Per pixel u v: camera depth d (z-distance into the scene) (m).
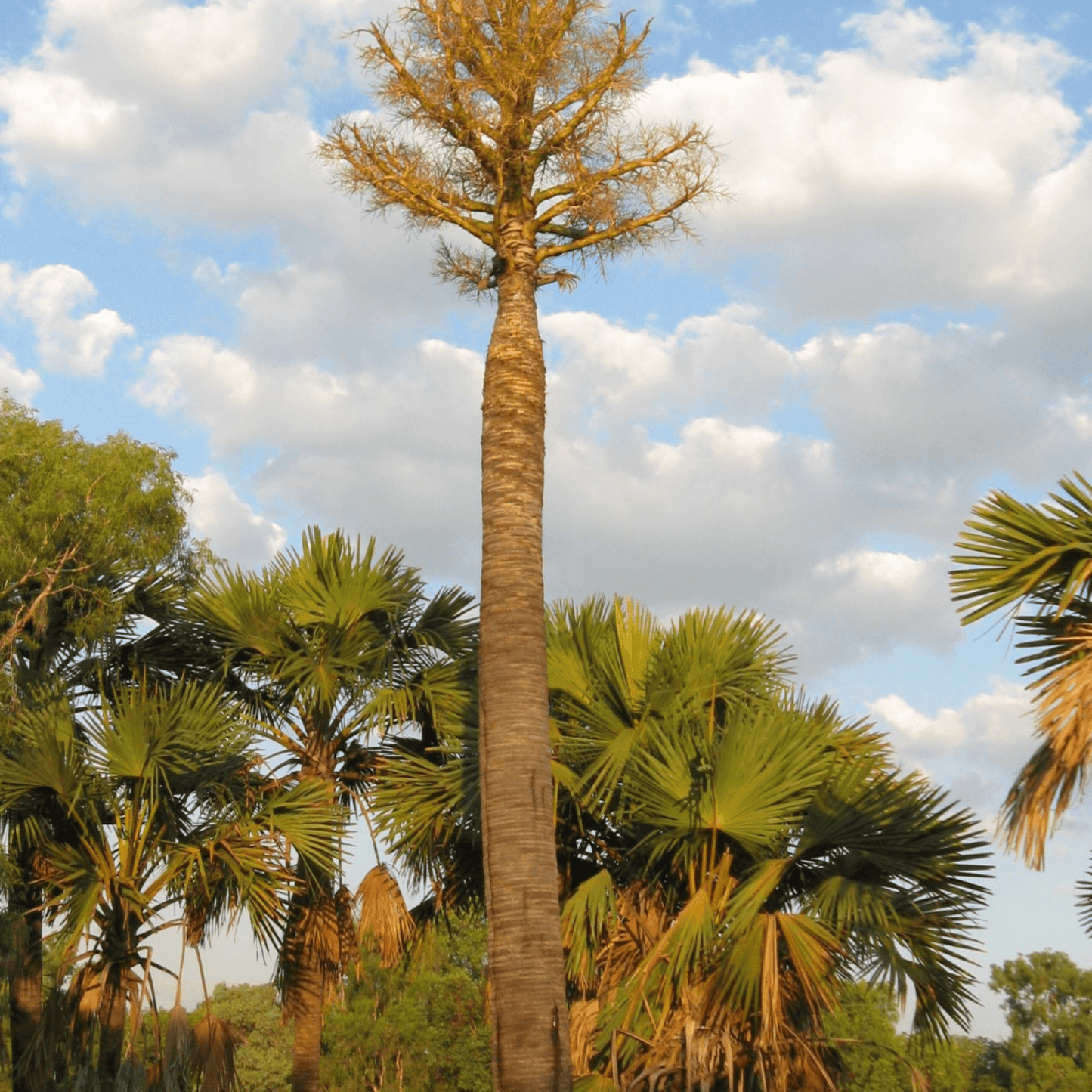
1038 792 6.84
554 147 9.39
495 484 8.52
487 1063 34.66
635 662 11.55
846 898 9.17
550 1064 7.19
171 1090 11.53
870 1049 31.30
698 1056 8.55
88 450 15.41
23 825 13.41
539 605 8.27
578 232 9.55
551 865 7.66
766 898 9.73
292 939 12.89
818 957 8.91
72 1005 12.09
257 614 13.55
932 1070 35.53
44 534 14.40
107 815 13.43
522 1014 7.27
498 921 7.49
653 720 10.91
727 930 9.32
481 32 9.28
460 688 13.58
